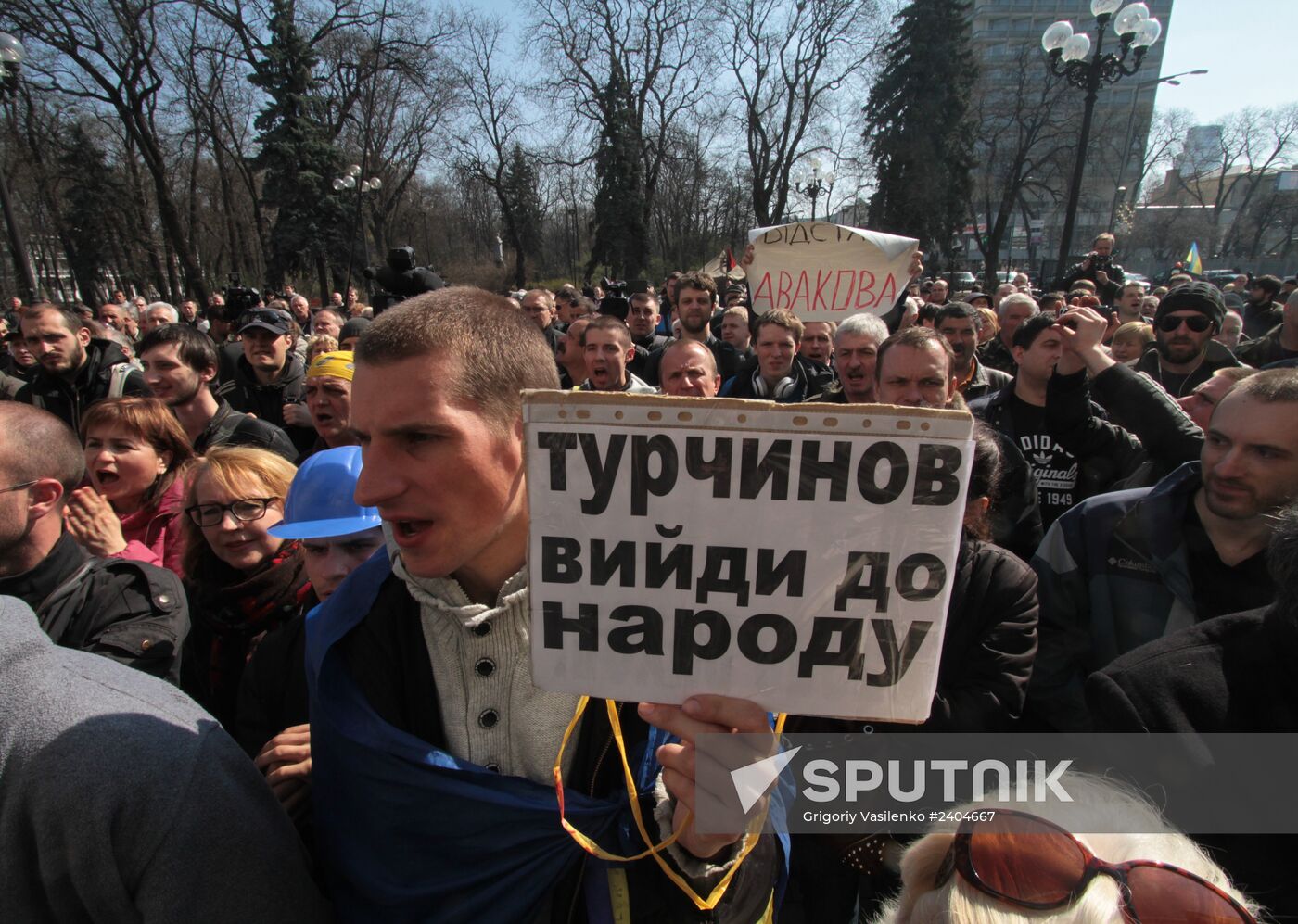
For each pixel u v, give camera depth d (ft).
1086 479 10.65
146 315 24.30
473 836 3.47
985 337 19.33
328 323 25.13
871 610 3.14
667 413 3.11
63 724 3.33
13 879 3.30
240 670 6.82
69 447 5.77
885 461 3.05
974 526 6.61
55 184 96.12
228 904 3.39
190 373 12.51
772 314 15.72
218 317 30.50
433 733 3.73
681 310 20.58
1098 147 128.98
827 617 3.16
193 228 96.22
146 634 5.95
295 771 4.54
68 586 5.84
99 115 91.86
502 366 3.37
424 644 3.82
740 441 3.10
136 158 96.43
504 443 3.38
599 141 101.50
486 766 3.66
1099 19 34.76
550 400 3.13
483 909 3.46
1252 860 4.31
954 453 3.02
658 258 139.44
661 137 101.04
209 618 6.72
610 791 3.67
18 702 3.38
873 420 3.03
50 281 119.96
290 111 91.45
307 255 93.30
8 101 76.64
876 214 110.42
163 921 3.26
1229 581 6.30
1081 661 7.36
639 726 3.72
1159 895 2.68
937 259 112.88
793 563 3.14
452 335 3.26
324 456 6.15
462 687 3.72
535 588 3.26
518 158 122.72
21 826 3.28
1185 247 186.50
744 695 3.23
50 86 75.05
